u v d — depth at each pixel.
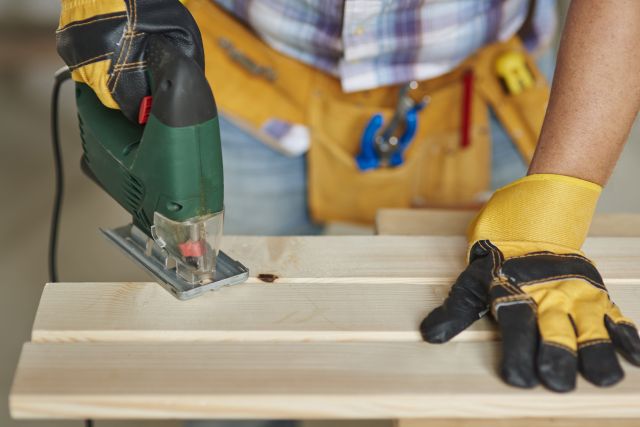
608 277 1.38
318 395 1.12
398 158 1.92
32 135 3.04
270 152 1.93
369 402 1.12
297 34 1.74
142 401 1.12
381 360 1.18
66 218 2.78
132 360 1.18
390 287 1.34
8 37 3.26
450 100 1.91
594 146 1.29
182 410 1.13
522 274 1.23
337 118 1.88
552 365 1.11
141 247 1.38
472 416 1.13
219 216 1.25
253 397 1.12
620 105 1.27
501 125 1.99
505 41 1.88
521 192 1.32
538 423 1.21
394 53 1.74
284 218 2.04
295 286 1.33
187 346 1.21
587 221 1.32
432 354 1.20
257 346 1.21
